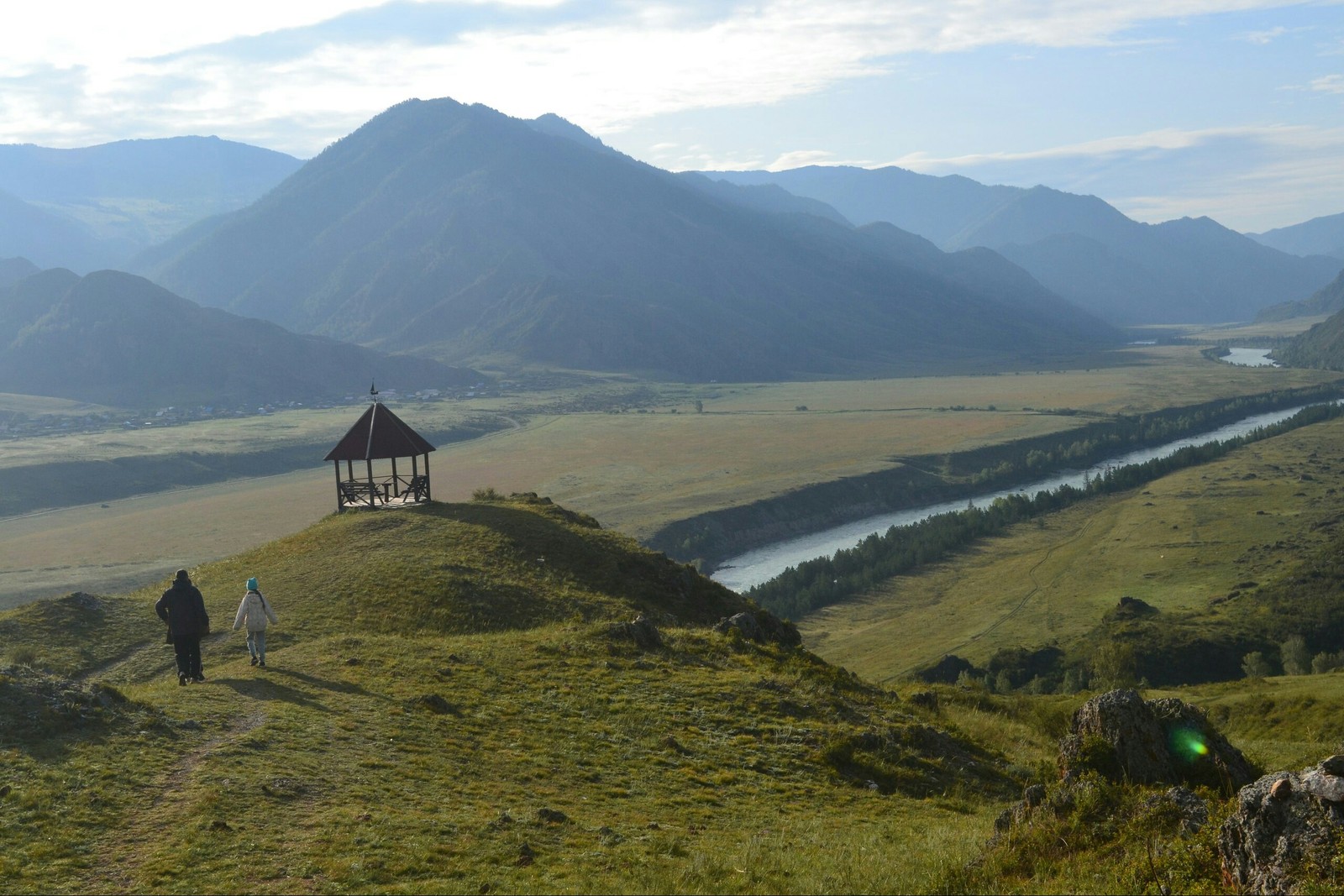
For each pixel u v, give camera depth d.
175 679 31.39
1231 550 185.00
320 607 44.75
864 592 181.75
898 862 17.83
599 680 33.16
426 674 31.31
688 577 54.59
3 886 15.05
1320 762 12.41
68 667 38.66
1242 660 130.12
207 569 54.97
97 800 18.39
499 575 49.00
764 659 40.72
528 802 21.58
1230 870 12.64
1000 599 168.62
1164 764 18.34
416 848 17.47
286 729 23.70
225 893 15.12
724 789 24.80
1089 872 14.57
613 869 17.53
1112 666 112.75
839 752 28.73
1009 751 35.66
